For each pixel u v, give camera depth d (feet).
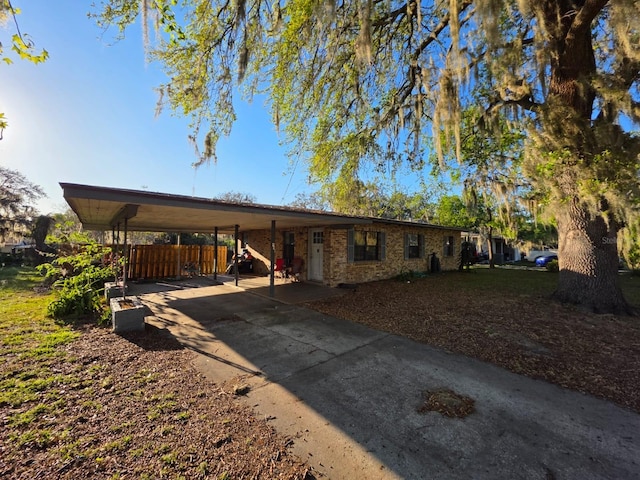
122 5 15.44
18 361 12.17
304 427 8.56
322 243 34.91
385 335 17.02
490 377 11.87
